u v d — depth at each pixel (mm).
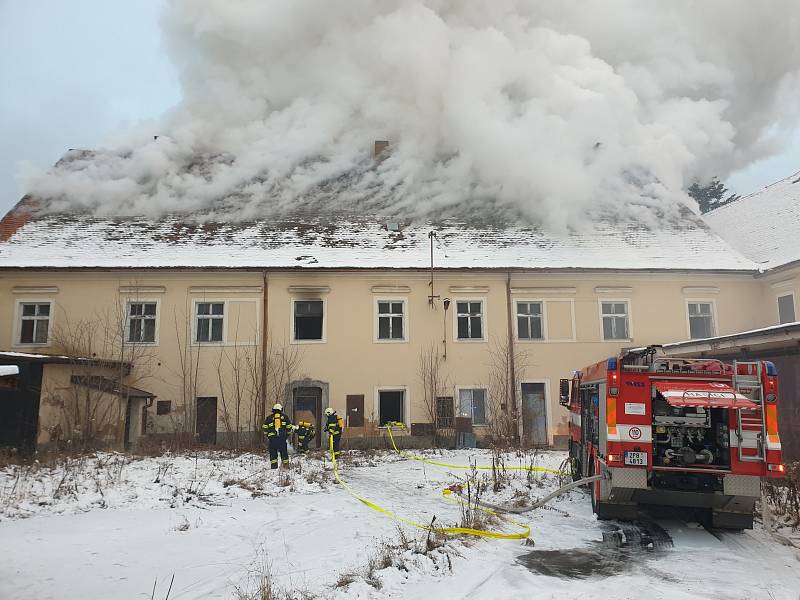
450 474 14844
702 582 6430
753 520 8766
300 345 22484
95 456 16000
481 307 23375
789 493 9867
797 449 14500
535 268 23234
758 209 28938
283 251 23391
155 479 12562
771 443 8375
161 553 7426
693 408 8898
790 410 14773
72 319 21875
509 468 15570
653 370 8859
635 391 8836
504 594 5910
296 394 22594
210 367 22109
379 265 22891
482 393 22891
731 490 8406
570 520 9578
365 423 22266
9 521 9133
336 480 13758
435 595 5895
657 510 10172
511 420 22188
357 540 8062
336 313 22797
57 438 17531
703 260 24391
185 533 8531
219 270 22328
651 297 23719
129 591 6012
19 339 21781
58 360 17516
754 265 24203
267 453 18984
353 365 22547
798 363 14570
